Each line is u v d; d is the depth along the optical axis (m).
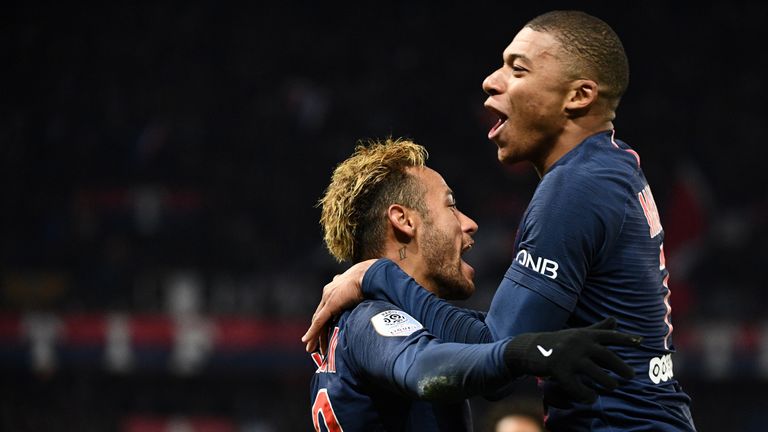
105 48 69.94
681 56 72.94
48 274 54.38
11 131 64.06
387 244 10.48
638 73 72.25
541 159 10.18
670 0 75.31
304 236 59.44
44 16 71.31
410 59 71.69
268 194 61.41
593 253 9.48
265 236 58.97
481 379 8.00
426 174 10.61
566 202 9.42
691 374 50.38
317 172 63.59
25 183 61.06
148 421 49.34
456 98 70.00
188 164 62.38
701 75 71.88
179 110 66.62
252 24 72.56
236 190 61.31
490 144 66.25
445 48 72.88
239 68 69.69
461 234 10.65
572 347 7.73
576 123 9.95
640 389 9.57
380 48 72.38
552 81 9.83
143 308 52.78
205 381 50.75
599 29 9.91
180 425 49.16
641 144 67.44
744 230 62.03
